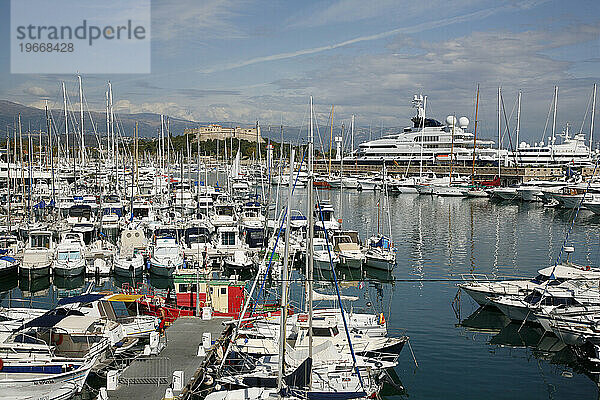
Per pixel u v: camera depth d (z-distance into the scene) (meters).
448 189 134.00
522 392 28.30
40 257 50.28
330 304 43.19
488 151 165.62
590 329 32.12
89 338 28.20
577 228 83.88
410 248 67.12
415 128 178.12
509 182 146.75
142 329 32.50
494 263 58.38
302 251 56.31
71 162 120.62
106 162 119.88
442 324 38.53
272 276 47.53
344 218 94.00
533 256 62.22
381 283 50.22
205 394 26.45
